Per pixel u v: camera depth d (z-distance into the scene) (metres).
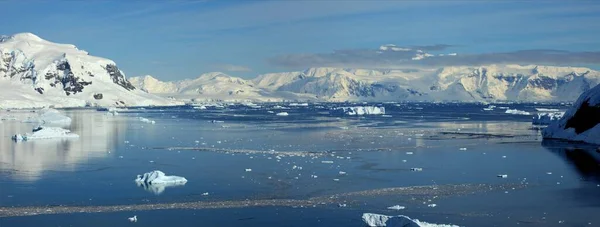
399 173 71.44
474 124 161.50
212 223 48.97
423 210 52.97
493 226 48.00
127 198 57.72
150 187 62.97
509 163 79.31
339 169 74.44
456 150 94.19
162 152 92.44
